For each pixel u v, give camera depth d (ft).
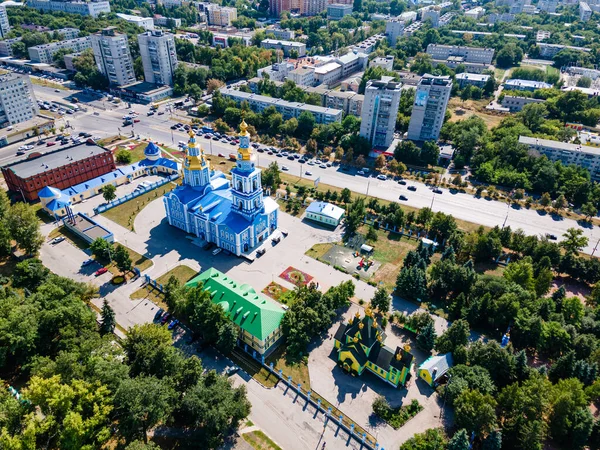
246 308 396.98
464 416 314.35
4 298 399.44
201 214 534.78
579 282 504.43
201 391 309.63
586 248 558.15
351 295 442.91
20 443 268.21
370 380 370.73
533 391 323.16
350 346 372.38
